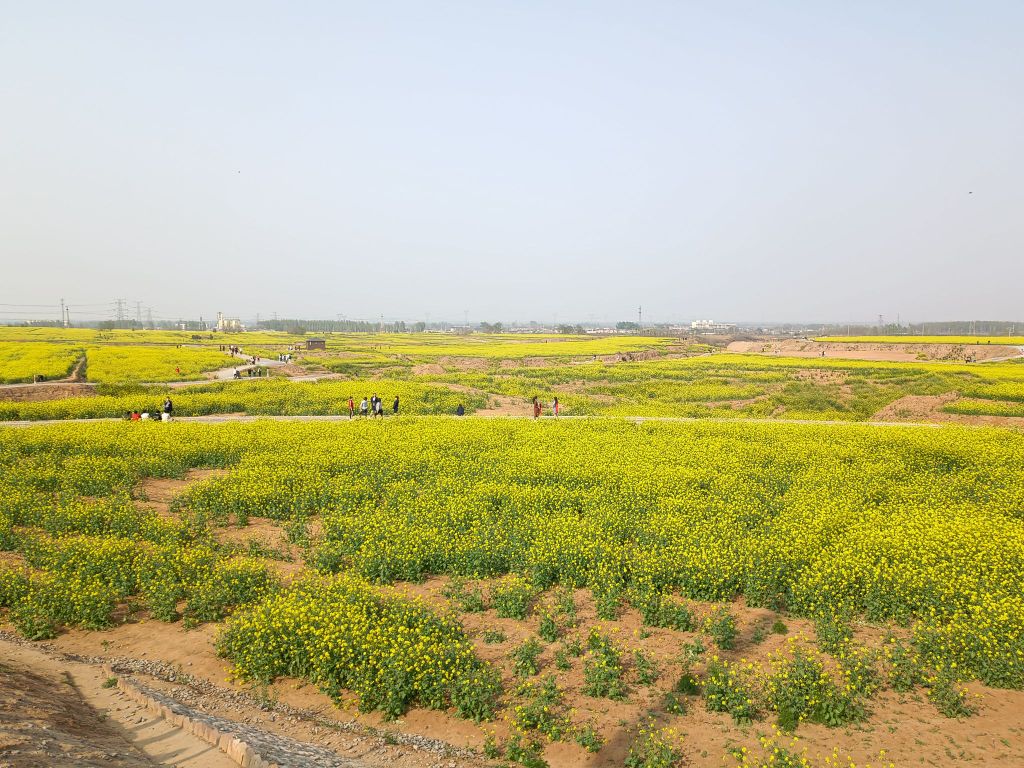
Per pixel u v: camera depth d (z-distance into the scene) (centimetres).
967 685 1048
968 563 1470
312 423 3750
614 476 2389
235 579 1396
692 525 1800
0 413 3978
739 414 4897
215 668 1140
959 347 10638
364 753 892
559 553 1576
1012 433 3531
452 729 973
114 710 957
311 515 2056
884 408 4891
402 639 1106
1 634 1237
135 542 1669
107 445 2869
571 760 891
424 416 4312
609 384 6681
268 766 753
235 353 9012
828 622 1236
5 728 744
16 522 1853
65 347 8750
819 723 965
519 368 8688
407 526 1781
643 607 1306
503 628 1290
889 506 2039
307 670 1110
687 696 1043
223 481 2266
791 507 2022
